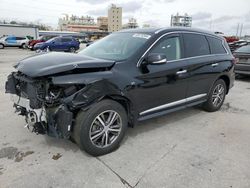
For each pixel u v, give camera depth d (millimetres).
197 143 3768
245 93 7297
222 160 3281
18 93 3473
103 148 3291
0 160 3123
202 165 3148
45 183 2713
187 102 4523
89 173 2920
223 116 5055
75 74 3018
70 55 3594
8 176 2809
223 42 5457
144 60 3635
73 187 2670
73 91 2990
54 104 3047
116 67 3373
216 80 5129
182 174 2945
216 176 2918
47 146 3514
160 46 3902
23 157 3213
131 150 3494
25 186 2650
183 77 4219
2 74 9227
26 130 3998
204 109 5309
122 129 3463
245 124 4629
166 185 2738
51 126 3047
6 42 28438
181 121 4691
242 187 2730
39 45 23719
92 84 3010
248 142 3844
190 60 4371
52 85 3004
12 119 4445
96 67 3162
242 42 16938
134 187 2697
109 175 2895
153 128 4309
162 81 3867
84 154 3336
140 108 3693
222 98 5426
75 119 3084
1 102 5441
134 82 3465
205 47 4855
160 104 3994
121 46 3951
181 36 4320
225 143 3789
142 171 2990
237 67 9023
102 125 3248
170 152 3467
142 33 4078
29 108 3146
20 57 17359
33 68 3082
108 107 3219
